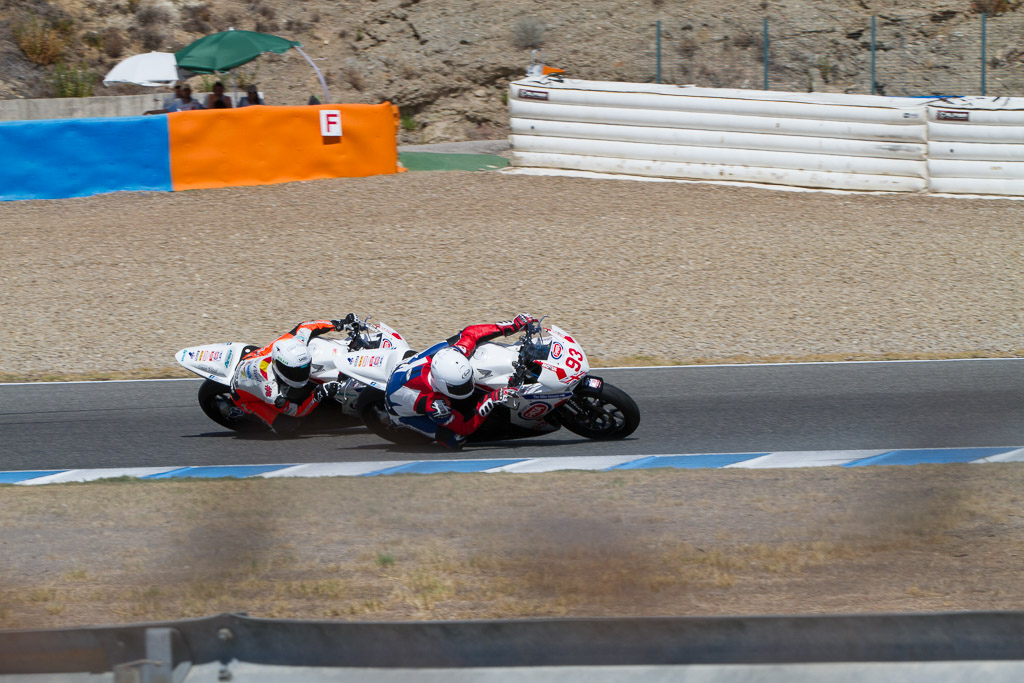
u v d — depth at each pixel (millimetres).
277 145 62719
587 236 54938
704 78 94250
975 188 61688
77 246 53375
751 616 11617
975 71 92562
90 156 60312
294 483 25500
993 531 20219
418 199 60781
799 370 38969
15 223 56531
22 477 27562
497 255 52375
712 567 18438
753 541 19906
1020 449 28281
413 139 92875
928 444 29141
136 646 11664
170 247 53281
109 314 46000
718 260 51938
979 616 11695
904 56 95125
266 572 18781
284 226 56062
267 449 30125
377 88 95250
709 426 31672
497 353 28516
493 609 16734
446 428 28734
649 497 23266
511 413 28938
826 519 21219
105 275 50000
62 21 97562
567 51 96875
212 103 68375
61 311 46219
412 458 28844
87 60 95375
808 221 57281
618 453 28953
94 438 31469
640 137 65000
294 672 11648
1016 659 11719
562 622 11625
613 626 11602
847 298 47500
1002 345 42156
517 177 65625
